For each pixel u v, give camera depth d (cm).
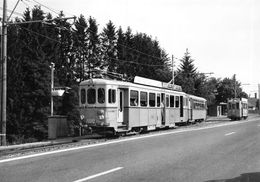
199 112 4894
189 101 4281
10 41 5088
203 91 8856
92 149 1692
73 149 1691
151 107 2923
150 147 1783
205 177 1059
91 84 2433
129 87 2567
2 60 2231
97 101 2406
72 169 1169
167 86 3438
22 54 5112
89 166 1227
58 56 6153
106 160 1361
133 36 7975
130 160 1366
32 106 4684
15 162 1304
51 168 1184
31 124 4528
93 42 7225
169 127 3425
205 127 3609
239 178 1045
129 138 2281
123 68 7412
